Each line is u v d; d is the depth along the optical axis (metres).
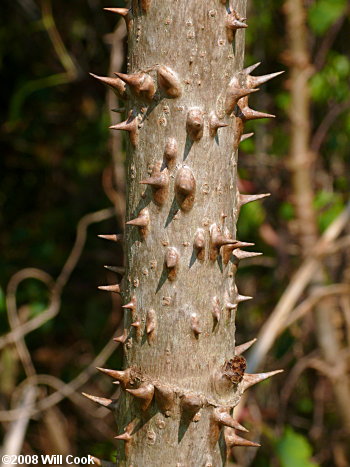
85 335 4.11
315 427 3.75
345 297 3.62
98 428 3.82
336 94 3.78
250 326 3.84
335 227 3.21
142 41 1.42
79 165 4.19
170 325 1.44
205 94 1.41
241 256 1.57
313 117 3.76
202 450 1.47
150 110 1.42
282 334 3.74
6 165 4.49
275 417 3.62
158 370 1.45
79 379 3.53
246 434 3.51
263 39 3.76
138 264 1.46
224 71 1.43
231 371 1.48
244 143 3.63
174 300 1.44
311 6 3.42
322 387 3.79
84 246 4.21
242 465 3.54
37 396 3.60
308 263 3.18
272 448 3.37
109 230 4.20
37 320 3.61
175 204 1.42
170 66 1.40
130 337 1.49
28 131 4.37
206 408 1.47
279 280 3.71
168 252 1.43
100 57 4.06
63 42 4.08
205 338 1.45
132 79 1.41
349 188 3.86
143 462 1.49
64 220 4.30
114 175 3.60
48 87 4.22
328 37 3.55
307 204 3.38
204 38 1.40
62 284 3.63
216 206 1.44
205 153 1.42
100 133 3.96
